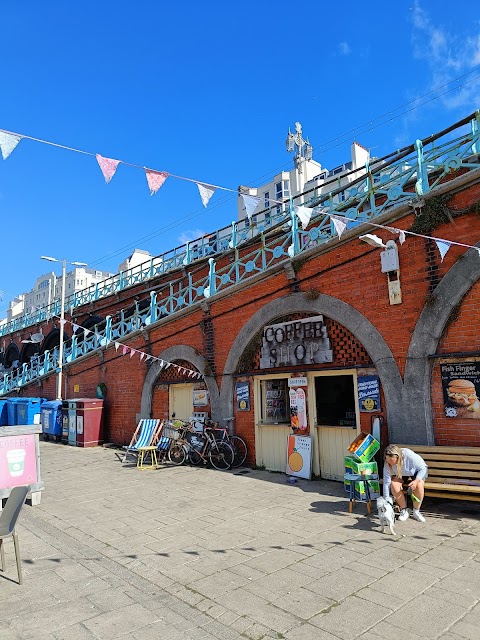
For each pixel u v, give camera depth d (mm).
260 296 10648
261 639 3561
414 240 8008
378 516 6359
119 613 4027
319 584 4477
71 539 6121
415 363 7758
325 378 12078
